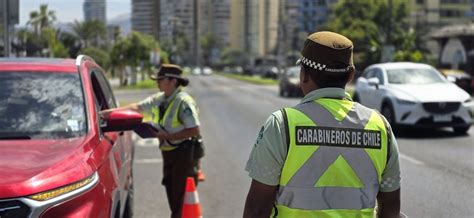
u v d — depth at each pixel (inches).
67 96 189.3
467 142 500.7
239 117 794.2
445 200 292.4
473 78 1268.5
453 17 4114.2
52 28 2261.3
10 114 181.3
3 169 142.3
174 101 232.7
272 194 101.3
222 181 359.3
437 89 557.6
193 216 235.9
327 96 103.2
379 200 109.3
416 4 4072.3
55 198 137.9
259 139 102.0
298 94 1300.4
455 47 1866.4
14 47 655.1
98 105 213.5
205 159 440.8
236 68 5132.9
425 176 350.0
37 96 188.2
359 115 103.0
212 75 4483.3
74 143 164.6
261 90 1678.2
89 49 2220.7
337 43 101.7
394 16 2546.8
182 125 233.0
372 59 2343.8
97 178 153.5
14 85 191.5
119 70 2139.5
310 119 100.6
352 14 2596.0
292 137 99.3
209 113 863.7
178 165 235.8
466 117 545.3
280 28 2785.4
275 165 99.7
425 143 496.7
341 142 100.0
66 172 144.7
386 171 105.7
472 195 302.5
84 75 200.5
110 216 159.0
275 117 101.9
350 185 99.8
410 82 584.1
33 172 141.3
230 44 4697.3
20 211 133.5
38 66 201.0
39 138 172.1
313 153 99.0
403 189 315.9
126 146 238.1
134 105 245.3
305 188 98.8
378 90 587.5
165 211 291.6
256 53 4601.4
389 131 104.9
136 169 408.8
